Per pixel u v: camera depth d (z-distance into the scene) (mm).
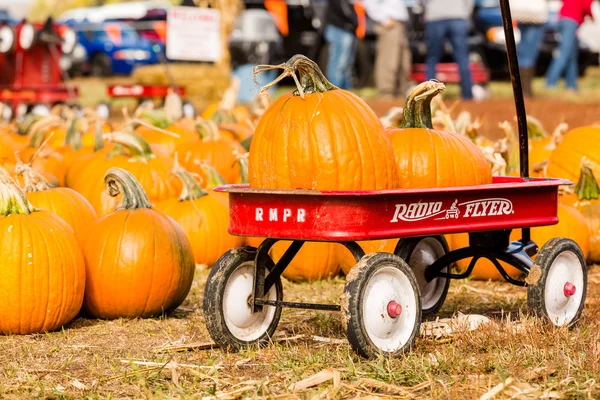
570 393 5223
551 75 28984
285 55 28984
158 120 12625
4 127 14094
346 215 5574
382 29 25359
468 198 6070
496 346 6203
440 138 6500
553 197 6715
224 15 24141
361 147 5906
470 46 32531
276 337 6758
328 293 8430
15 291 6730
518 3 25703
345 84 24766
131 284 7270
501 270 7027
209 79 24359
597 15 38250
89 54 38375
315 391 5340
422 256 7371
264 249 6375
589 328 6766
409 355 5973
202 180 10445
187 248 7652
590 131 10375
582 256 7066
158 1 41875
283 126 5973
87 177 9914
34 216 6996
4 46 21297
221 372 5867
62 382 5719
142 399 5344
